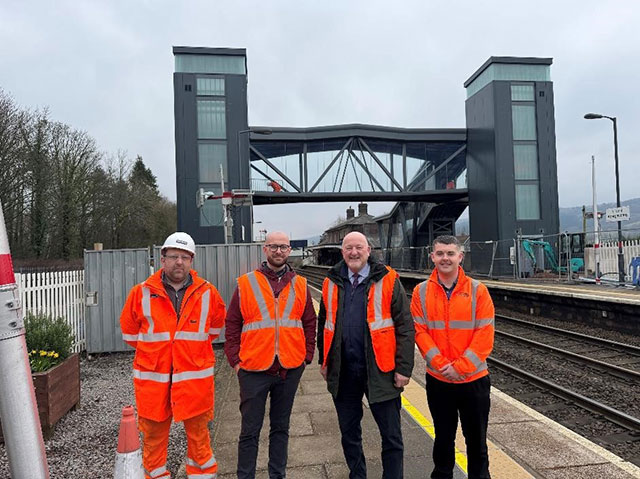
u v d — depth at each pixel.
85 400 5.89
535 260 25.67
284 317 3.61
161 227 54.09
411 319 3.41
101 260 8.84
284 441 3.59
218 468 3.85
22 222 29.94
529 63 32.72
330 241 92.25
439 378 3.39
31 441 2.15
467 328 3.34
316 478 3.62
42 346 5.06
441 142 37.56
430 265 34.78
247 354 3.54
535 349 10.12
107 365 8.03
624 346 9.60
